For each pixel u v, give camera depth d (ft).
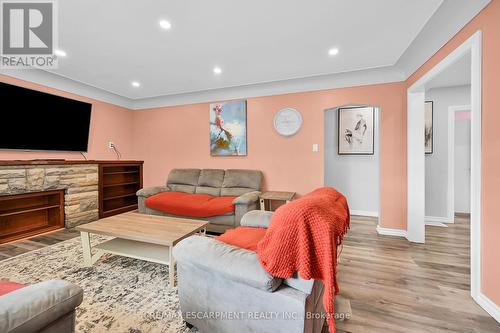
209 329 4.39
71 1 5.95
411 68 9.54
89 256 7.34
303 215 3.55
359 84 10.94
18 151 10.31
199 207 10.38
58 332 2.93
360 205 14.99
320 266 3.40
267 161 12.70
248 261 3.89
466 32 6.09
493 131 5.19
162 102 15.15
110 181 14.11
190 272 4.55
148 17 6.65
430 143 12.96
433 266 7.59
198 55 9.12
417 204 9.77
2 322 2.30
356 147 14.97
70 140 12.16
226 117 13.42
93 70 10.66
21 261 7.69
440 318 5.13
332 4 6.11
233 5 6.14
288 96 12.19
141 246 7.49
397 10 6.33
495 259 5.15
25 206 10.32
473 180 5.73
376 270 7.32
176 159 14.94
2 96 9.50
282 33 7.53
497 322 5.00
